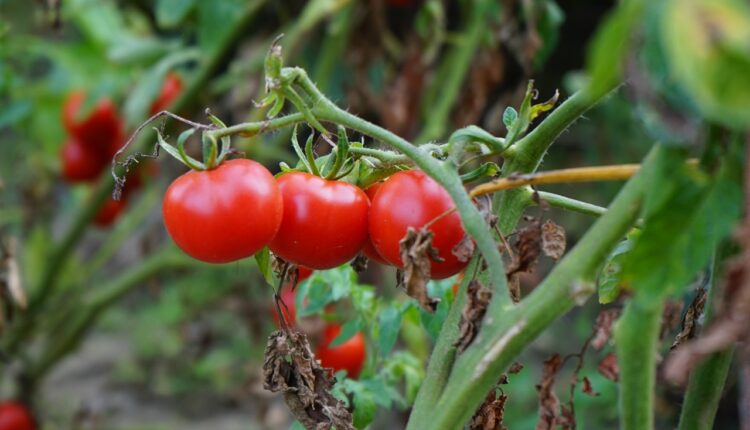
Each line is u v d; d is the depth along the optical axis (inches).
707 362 26.8
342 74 65.9
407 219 26.2
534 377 70.4
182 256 65.5
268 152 57.2
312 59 68.5
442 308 31.5
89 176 64.6
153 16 80.4
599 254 23.5
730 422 64.8
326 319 35.6
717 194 22.2
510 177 25.6
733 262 22.1
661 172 22.4
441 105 54.6
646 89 20.8
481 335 24.6
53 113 69.2
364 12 57.2
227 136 26.4
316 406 27.8
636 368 24.2
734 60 19.3
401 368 34.9
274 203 26.3
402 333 45.2
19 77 55.2
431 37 55.3
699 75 19.3
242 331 90.4
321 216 26.8
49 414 72.6
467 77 60.7
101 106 61.2
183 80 61.6
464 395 24.6
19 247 77.0
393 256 26.6
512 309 24.3
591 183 74.1
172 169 84.9
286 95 25.8
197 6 57.9
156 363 90.8
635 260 22.5
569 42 78.4
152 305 101.3
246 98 59.9
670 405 56.9
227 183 26.0
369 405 32.2
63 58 66.4
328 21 65.2
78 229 63.5
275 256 28.6
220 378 85.9
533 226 25.4
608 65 20.3
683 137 21.1
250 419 82.7
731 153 22.2
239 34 56.1
